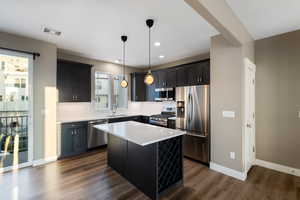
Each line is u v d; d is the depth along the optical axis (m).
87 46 3.46
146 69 5.79
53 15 2.19
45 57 3.19
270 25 2.50
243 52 2.53
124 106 5.44
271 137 2.92
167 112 4.97
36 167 3.00
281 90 2.81
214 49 2.87
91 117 4.46
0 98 2.87
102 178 2.61
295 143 2.67
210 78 2.95
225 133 2.74
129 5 1.94
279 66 2.83
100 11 2.08
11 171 2.83
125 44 3.35
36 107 3.10
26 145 3.04
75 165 3.12
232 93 2.63
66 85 3.71
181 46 3.46
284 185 2.38
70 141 3.59
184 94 3.48
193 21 2.34
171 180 2.27
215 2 1.67
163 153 2.15
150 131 2.48
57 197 2.10
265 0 1.87
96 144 4.07
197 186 2.38
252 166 3.02
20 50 2.88
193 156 3.31
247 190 2.27
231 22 2.05
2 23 2.42
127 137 2.10
